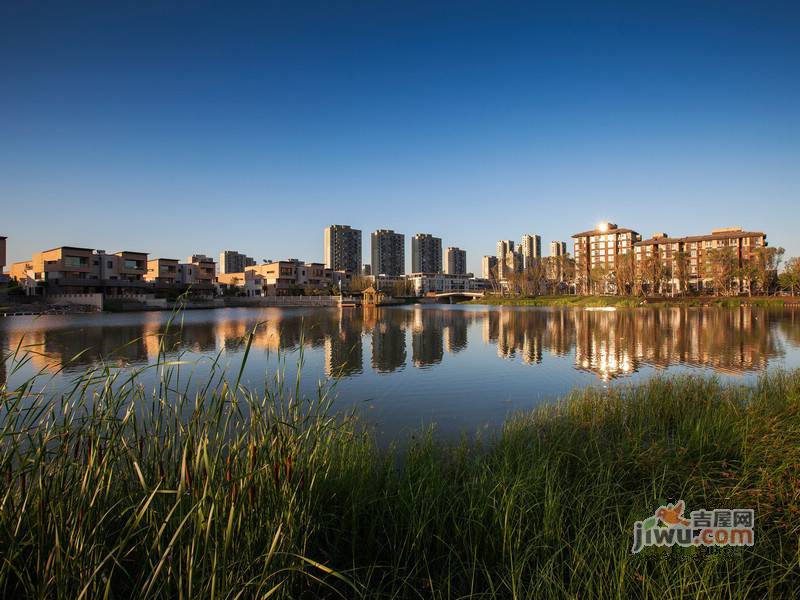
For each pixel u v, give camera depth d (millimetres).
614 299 80750
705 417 7645
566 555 4047
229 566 2869
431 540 4336
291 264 120312
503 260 176625
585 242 126000
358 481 4984
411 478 5363
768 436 6531
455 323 45438
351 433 6355
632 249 113938
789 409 8078
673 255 99688
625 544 3811
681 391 10328
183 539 3000
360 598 3451
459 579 3912
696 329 35500
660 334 32219
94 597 2650
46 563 2674
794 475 5008
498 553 4121
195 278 99188
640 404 9516
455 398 13000
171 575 2805
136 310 69812
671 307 68750
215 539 2758
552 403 12250
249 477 3250
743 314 52000
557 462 5906
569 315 56188
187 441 3256
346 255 190500
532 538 4094
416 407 11844
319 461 4766
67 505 2928
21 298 63625
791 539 4125
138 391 3896
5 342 26125
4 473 2877
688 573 3535
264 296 104375
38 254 77562
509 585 3643
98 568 2604
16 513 2867
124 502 3381
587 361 20516
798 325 37688
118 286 80000
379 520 4504
